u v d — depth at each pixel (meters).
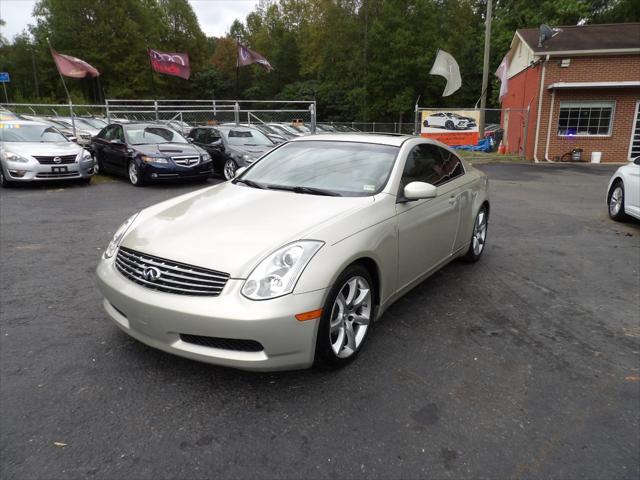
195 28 60.81
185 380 2.94
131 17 49.91
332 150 4.26
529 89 20.22
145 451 2.33
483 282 4.88
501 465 2.30
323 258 2.80
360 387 2.92
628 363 3.31
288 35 60.78
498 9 41.62
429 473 2.23
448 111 19.30
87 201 9.02
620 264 5.64
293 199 3.50
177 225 3.16
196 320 2.60
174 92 56.03
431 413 2.69
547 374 3.14
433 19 37.25
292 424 2.56
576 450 2.42
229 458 2.30
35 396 2.75
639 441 2.50
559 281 4.99
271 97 61.12
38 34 54.16
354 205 3.34
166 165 10.51
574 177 14.34
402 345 3.47
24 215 7.68
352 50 41.72
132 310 2.82
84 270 4.98
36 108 30.28
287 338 2.63
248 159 11.22
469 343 3.54
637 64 17.84
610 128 18.56
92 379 2.93
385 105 39.88
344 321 3.08
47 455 2.29
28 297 4.22
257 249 2.78
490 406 2.77
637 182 7.36
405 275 3.74
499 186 12.36
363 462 2.29
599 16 40.34
